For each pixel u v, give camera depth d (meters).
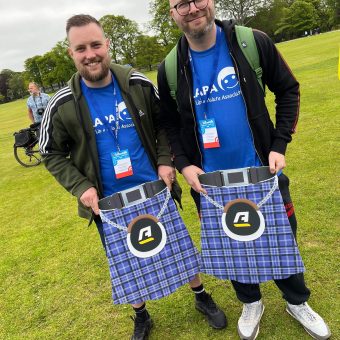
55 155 2.25
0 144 13.52
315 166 4.69
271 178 2.01
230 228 2.12
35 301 3.34
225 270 2.19
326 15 67.69
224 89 2.01
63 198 6.02
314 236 3.27
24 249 4.41
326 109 7.22
